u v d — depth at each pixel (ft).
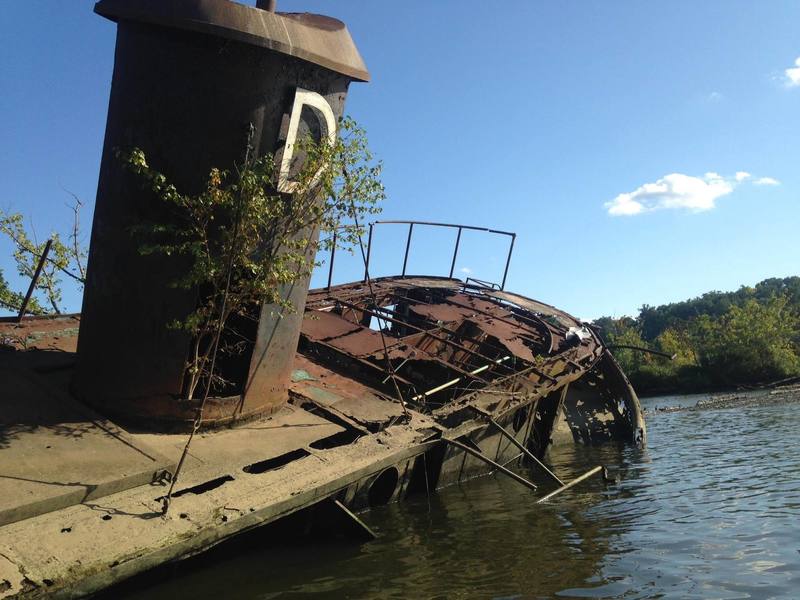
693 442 63.72
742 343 165.89
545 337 63.67
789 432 65.46
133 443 24.85
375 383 41.52
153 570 22.86
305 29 29.27
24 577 16.83
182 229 27.32
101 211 28.99
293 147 28.25
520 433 49.34
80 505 20.61
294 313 31.65
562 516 32.99
